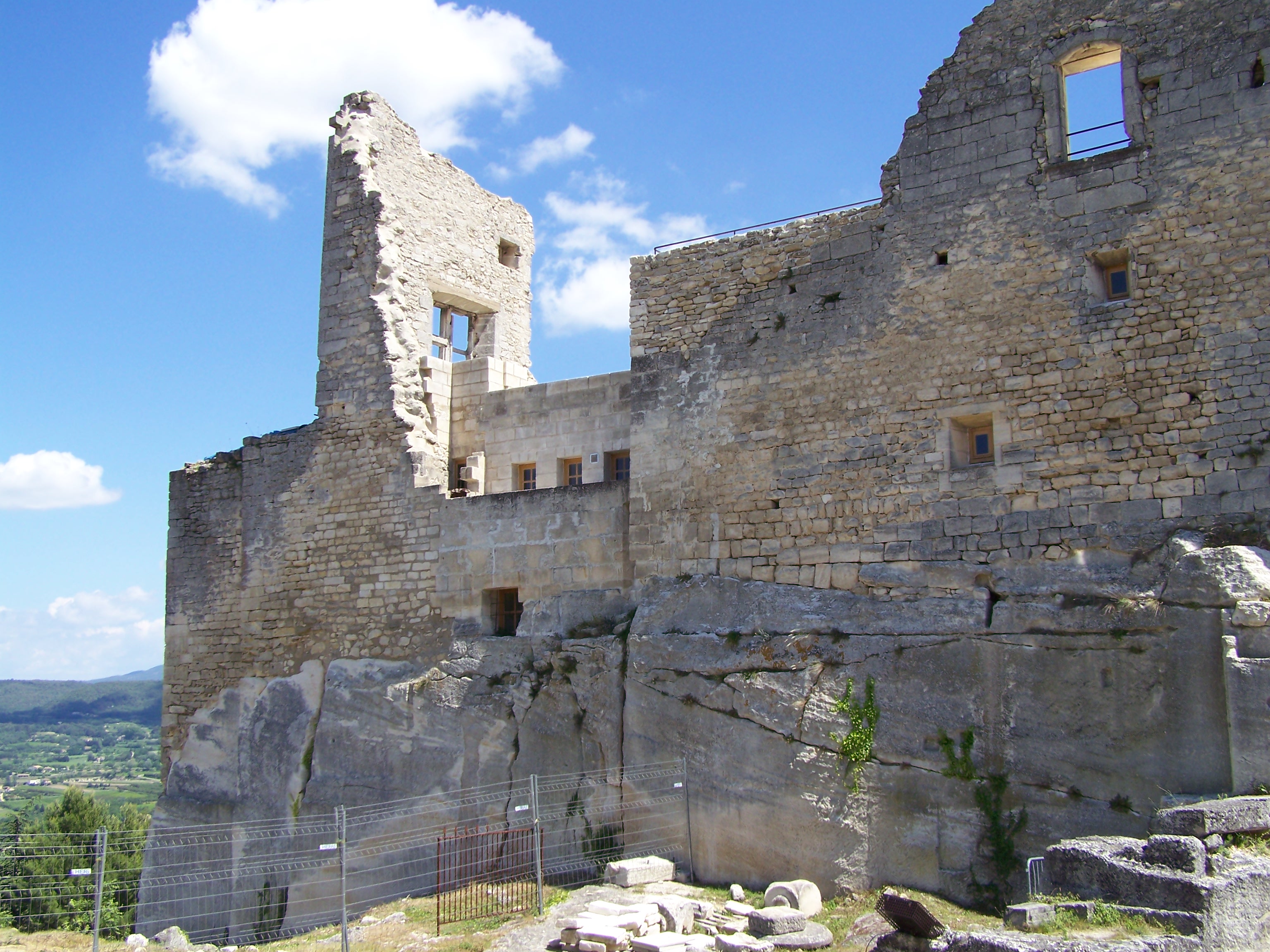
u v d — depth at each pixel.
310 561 23.53
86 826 38.78
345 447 23.42
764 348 18.72
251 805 22.95
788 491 18.06
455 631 21.47
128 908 30.83
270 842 22.41
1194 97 15.58
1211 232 15.20
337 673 22.56
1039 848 14.57
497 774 19.98
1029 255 16.52
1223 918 10.16
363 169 23.80
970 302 16.91
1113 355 15.67
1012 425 16.27
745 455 18.61
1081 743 14.63
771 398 18.50
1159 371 15.31
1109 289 16.27
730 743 17.22
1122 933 10.08
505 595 21.70
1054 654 15.08
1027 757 14.97
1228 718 13.46
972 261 16.98
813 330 18.28
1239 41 15.36
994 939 10.11
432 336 24.47
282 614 23.69
